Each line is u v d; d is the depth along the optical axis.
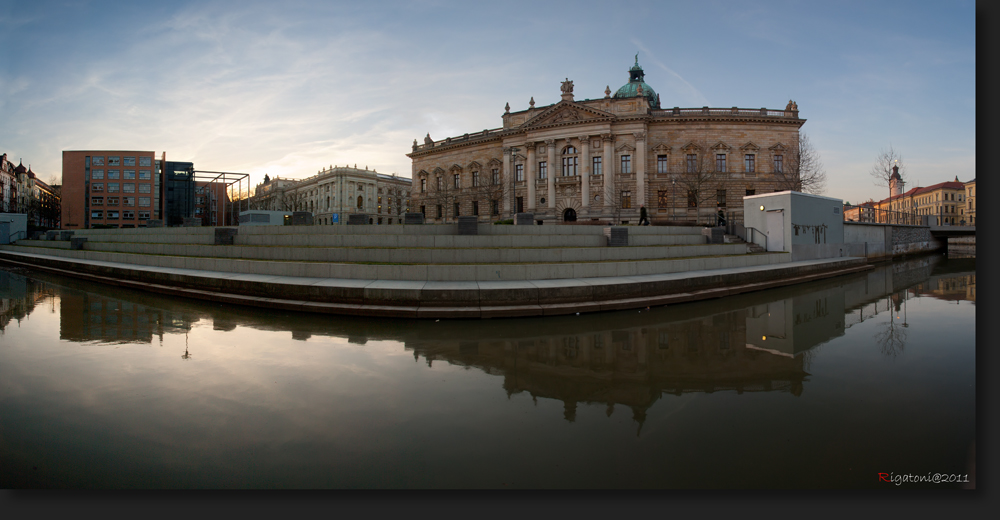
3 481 3.60
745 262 19.33
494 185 59.84
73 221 84.00
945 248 51.22
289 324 9.69
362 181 94.94
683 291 13.44
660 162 52.31
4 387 5.73
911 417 4.75
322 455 4.00
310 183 102.81
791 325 9.77
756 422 4.67
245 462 3.89
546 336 8.66
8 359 6.98
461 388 5.70
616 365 6.75
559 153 54.44
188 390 5.60
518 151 57.56
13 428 4.54
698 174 46.53
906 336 8.62
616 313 11.18
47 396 5.41
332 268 13.87
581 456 3.99
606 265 14.71
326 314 10.80
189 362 6.80
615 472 3.73
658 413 4.93
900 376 6.13
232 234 20.80
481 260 15.88
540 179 55.62
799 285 17.62
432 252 15.72
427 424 4.63
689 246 20.28
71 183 84.31
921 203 95.94
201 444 4.21
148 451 4.09
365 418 4.77
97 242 26.92
